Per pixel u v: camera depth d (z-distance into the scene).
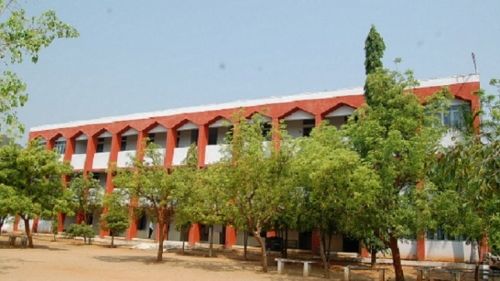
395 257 18.88
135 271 19.69
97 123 42.78
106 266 21.17
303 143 21.52
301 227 24.98
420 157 16.81
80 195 38.38
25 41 14.93
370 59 27.16
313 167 18.16
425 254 26.95
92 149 42.72
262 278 19.25
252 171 22.16
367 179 16.44
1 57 14.84
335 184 18.08
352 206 17.52
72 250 30.34
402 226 17.47
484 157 7.92
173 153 38.06
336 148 19.12
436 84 26.91
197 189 24.12
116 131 41.28
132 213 25.72
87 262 22.69
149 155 26.34
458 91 26.14
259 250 33.03
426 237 27.09
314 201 20.58
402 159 17.84
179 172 25.03
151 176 24.67
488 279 21.33
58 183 31.11
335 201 18.70
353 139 19.17
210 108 36.81
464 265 25.20
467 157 8.16
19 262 20.78
